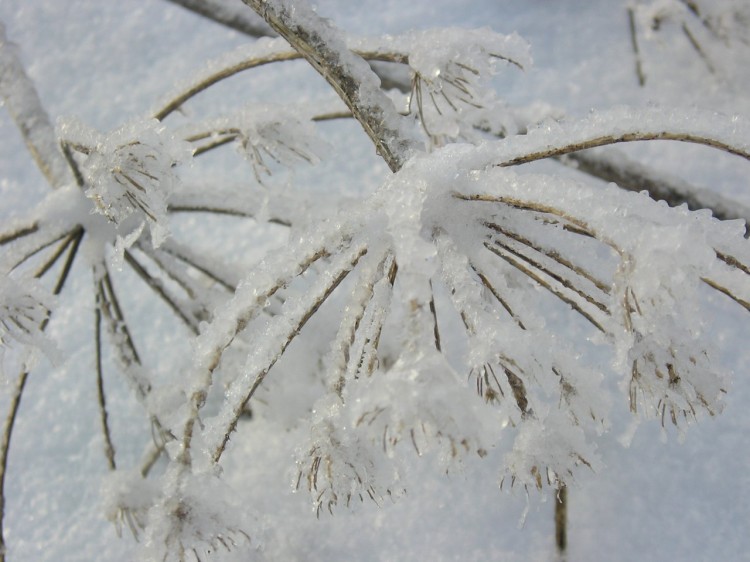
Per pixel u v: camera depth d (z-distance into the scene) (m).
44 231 0.37
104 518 0.41
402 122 0.29
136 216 0.38
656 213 0.25
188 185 0.40
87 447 0.44
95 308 0.38
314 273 0.42
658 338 0.25
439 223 0.27
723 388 0.26
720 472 0.36
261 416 0.41
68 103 0.58
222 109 0.56
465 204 0.27
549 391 0.26
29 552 0.41
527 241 0.27
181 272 0.39
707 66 0.50
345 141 0.52
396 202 0.26
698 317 0.24
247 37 0.60
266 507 0.38
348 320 0.26
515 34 0.31
